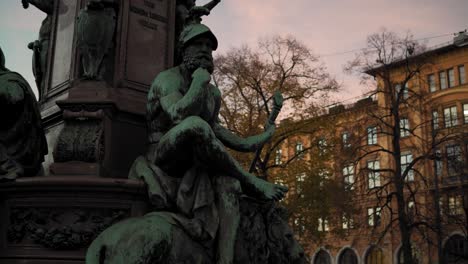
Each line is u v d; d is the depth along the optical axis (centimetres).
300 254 387
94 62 402
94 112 383
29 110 357
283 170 2283
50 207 333
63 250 328
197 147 315
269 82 2378
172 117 332
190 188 321
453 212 2791
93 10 402
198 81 335
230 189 327
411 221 2441
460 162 2511
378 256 3778
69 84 420
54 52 459
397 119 2497
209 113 366
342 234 2478
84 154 373
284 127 2317
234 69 2384
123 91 416
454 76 3781
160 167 337
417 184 2783
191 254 306
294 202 2220
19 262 329
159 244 285
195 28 365
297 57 2408
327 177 2383
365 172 2497
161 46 454
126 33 431
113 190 331
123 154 396
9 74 354
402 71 2867
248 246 346
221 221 321
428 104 2844
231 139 409
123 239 278
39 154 367
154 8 458
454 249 2916
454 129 2794
